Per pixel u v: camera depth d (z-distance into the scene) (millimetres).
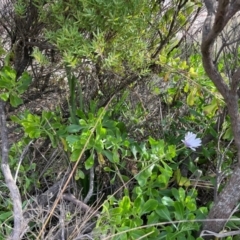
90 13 1691
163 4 2168
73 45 1758
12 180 1766
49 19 1901
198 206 2127
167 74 2094
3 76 1937
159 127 2283
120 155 2059
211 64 1466
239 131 1628
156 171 1965
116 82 2074
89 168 1872
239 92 1905
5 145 1951
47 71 2254
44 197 1930
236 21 2199
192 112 2211
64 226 1700
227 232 1705
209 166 2193
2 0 2127
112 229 1686
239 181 1672
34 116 1948
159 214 1764
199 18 2504
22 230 1570
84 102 2121
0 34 2223
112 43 1822
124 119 2248
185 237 1795
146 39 2070
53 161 2074
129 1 1744
